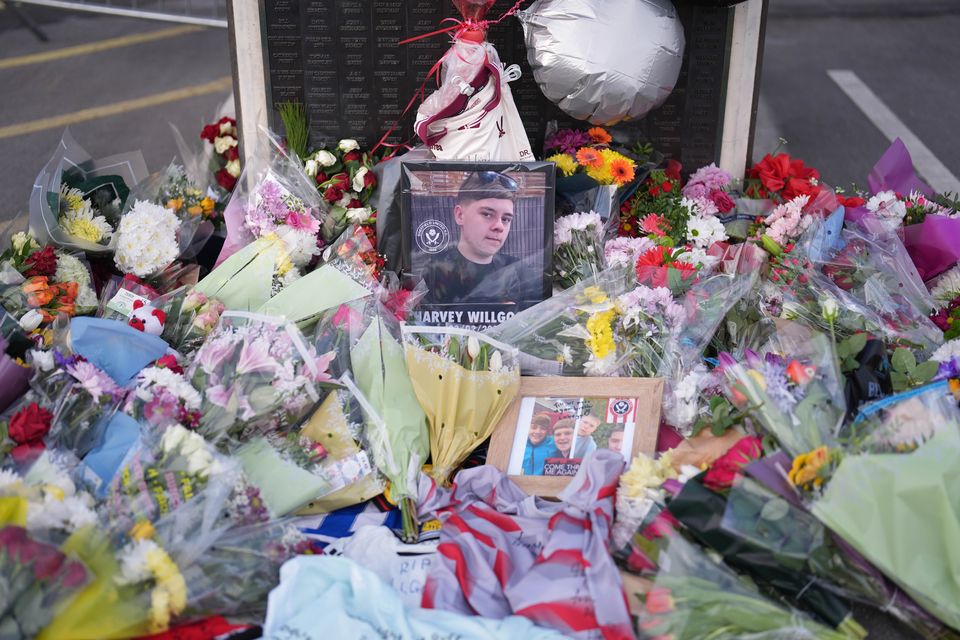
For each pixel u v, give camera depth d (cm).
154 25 887
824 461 227
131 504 226
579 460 275
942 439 229
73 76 761
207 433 254
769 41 895
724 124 392
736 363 263
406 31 371
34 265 308
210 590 220
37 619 199
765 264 324
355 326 298
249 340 270
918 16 966
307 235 337
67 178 345
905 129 693
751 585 225
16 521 211
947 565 220
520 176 311
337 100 381
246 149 387
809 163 634
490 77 327
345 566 226
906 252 341
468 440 279
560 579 227
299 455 264
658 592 223
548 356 301
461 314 321
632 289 313
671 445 279
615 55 322
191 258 363
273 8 367
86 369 263
